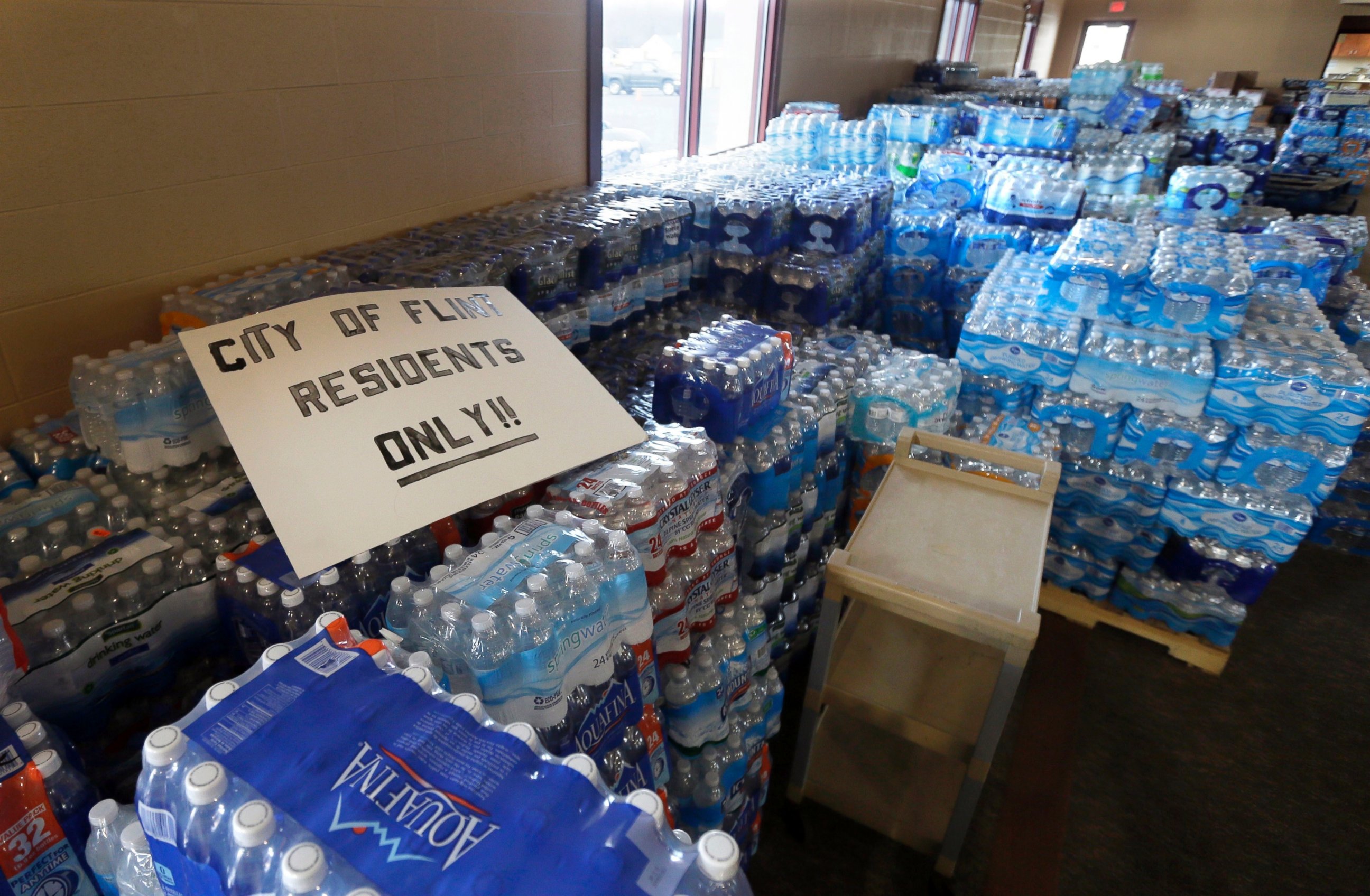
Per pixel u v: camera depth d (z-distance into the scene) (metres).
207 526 1.55
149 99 1.95
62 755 1.07
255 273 2.24
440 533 1.53
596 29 3.38
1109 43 15.50
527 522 1.39
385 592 1.40
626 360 2.76
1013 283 3.19
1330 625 3.19
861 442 2.74
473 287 1.79
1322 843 2.25
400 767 0.83
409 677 0.96
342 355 1.50
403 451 1.39
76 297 1.92
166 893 0.86
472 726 0.90
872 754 2.29
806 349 2.88
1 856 0.94
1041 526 2.00
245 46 2.12
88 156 1.86
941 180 4.31
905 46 8.09
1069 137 4.71
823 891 2.07
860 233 3.44
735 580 1.92
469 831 0.77
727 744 1.79
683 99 5.07
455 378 1.54
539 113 3.23
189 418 1.63
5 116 1.70
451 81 2.79
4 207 1.75
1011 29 12.79
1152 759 2.50
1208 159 6.50
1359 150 8.13
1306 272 3.34
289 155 2.32
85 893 1.02
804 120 4.73
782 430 2.16
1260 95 9.47
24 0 1.68
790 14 5.44
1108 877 2.12
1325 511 3.69
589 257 2.73
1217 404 2.60
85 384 1.62
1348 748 2.59
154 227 2.04
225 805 0.78
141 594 1.32
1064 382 2.79
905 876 2.11
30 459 1.76
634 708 1.38
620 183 3.65
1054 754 2.49
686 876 0.74
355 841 0.75
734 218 3.21
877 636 2.23
